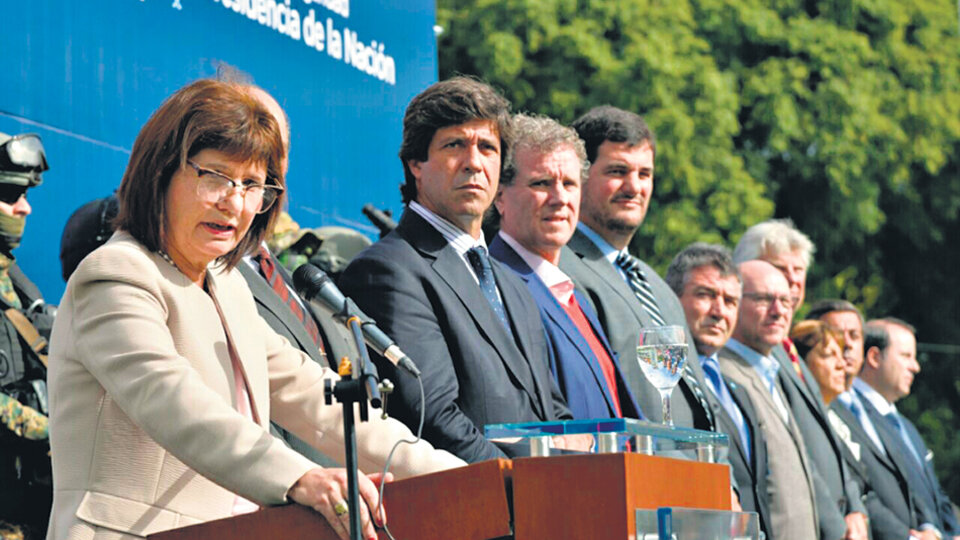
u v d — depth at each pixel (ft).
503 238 24.54
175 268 14.26
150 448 13.51
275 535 12.77
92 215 20.30
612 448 13.85
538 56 74.59
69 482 13.41
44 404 19.02
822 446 33.30
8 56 19.97
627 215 27.25
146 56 22.70
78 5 21.33
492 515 12.71
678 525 12.83
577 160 24.76
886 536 37.93
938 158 84.53
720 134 73.82
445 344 19.86
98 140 21.52
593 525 12.58
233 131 14.11
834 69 80.53
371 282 20.18
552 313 22.72
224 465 12.81
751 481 29.04
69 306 13.79
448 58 74.23
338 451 14.96
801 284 37.37
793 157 81.25
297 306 20.62
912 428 46.16
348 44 28.63
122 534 13.19
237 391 14.46
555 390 21.24
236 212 14.21
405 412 19.16
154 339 13.38
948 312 92.22
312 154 27.25
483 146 21.86
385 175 29.71
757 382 30.99
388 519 12.91
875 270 88.12
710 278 29.99
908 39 86.02
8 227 19.36
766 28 79.05
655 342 19.61
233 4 25.02
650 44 73.82
